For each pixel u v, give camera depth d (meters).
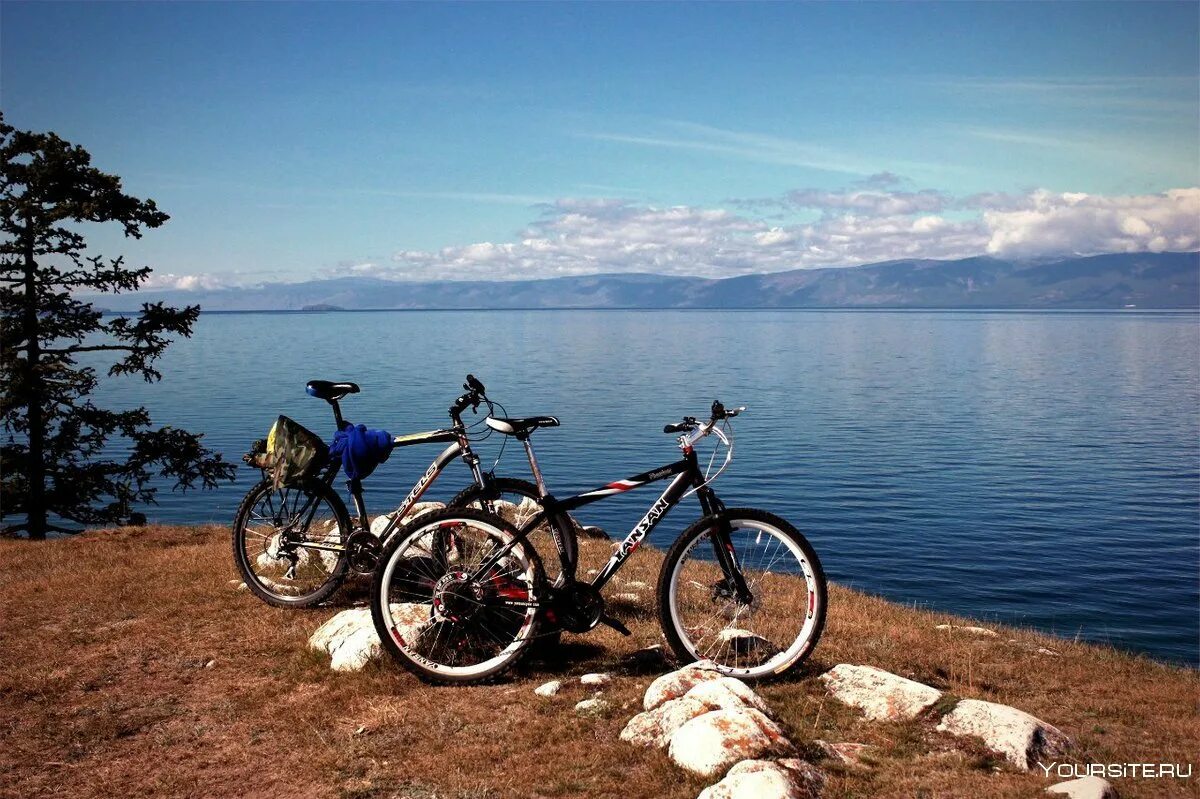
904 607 10.34
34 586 8.54
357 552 6.50
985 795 4.02
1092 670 7.16
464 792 4.11
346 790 4.17
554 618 5.44
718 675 5.06
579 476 79.94
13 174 19.73
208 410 143.88
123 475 21.34
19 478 20.22
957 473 85.50
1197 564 50.91
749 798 3.72
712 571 5.68
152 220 20.91
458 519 5.44
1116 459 96.75
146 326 21.05
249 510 7.15
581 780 4.17
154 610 7.27
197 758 4.63
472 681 5.41
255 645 6.29
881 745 4.62
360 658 5.70
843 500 70.81
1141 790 4.31
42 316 20.77
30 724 5.12
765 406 152.00
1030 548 54.88
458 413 6.28
